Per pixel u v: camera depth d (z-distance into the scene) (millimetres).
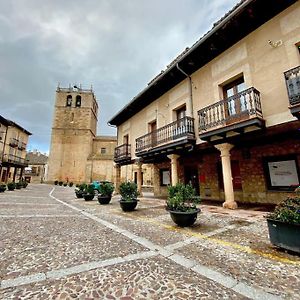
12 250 3609
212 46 8125
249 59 7297
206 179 11141
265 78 6754
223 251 3494
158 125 12070
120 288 2355
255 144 8516
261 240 3975
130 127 15656
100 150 41750
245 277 2568
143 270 2824
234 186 9719
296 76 5445
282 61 6367
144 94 12320
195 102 9406
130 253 3480
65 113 40219
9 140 29750
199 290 2295
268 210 7004
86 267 2926
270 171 8375
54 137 38938
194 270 2807
